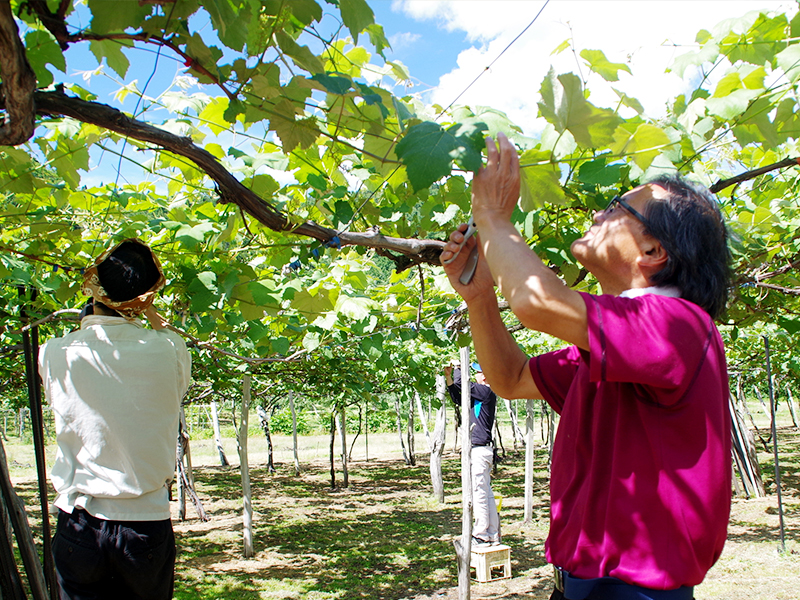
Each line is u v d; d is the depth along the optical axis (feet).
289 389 48.88
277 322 12.84
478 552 21.91
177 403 6.20
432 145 3.50
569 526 3.65
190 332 13.12
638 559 3.25
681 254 3.59
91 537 5.57
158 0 3.61
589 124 3.88
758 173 6.37
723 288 3.76
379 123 4.66
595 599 3.38
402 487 48.03
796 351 38.81
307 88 4.43
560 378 4.48
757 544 26.40
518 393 4.82
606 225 3.88
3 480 5.55
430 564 24.80
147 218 8.93
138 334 6.05
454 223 7.91
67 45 4.15
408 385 42.29
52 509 5.82
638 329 3.18
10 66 3.26
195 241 7.89
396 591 21.38
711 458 3.24
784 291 10.66
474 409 23.31
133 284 6.04
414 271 14.62
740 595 19.81
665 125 6.11
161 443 5.88
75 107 3.98
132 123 4.25
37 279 9.12
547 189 4.34
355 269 11.65
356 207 7.53
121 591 5.85
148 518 5.75
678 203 3.71
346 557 26.18
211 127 6.84
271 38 4.24
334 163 7.32
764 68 6.04
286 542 29.19
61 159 6.74
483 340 4.66
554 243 6.93
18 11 3.77
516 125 5.50
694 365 3.24
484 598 20.13
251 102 4.54
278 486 49.57
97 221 9.20
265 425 59.00
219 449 65.10
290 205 7.84
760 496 38.17
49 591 5.93
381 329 14.82
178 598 20.65
